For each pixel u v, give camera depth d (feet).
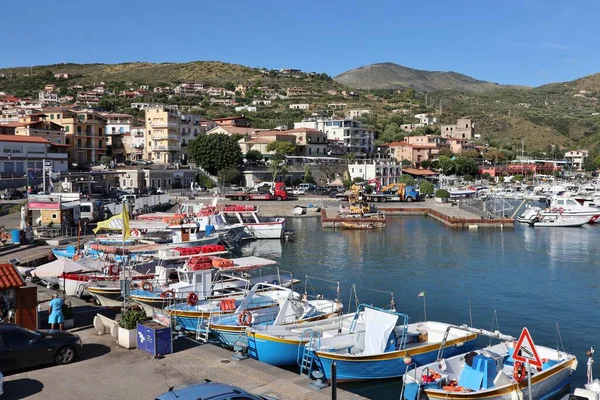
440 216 350.64
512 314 136.05
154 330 76.95
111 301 120.98
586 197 418.31
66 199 246.27
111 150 548.72
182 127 560.61
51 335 74.64
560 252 232.53
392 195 451.12
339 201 425.28
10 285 79.71
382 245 251.60
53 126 458.50
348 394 64.90
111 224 194.08
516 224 340.18
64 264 110.83
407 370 83.97
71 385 66.69
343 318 101.86
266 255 223.51
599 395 69.41
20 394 63.98
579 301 148.46
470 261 209.77
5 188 342.03
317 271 189.78
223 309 107.86
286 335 92.48
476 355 79.46
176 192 426.92
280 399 61.98
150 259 152.05
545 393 81.56
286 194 426.51
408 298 151.23
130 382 67.77
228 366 73.51
